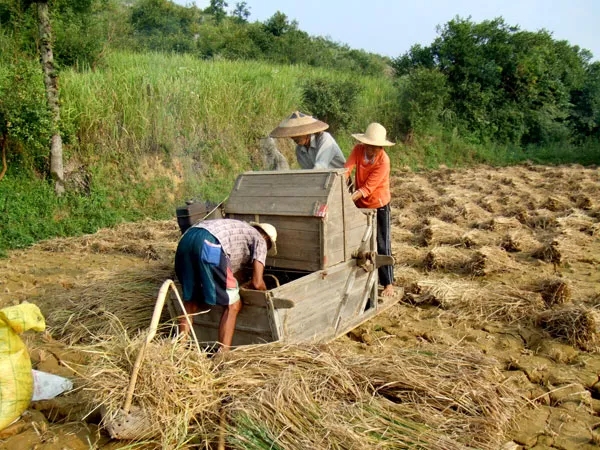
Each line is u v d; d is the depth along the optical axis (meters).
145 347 3.31
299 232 4.77
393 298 5.98
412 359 3.99
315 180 4.81
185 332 3.88
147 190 11.66
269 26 27.86
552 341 5.00
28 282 6.98
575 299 6.07
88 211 10.55
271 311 4.08
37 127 9.51
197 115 13.48
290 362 3.73
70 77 11.88
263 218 4.96
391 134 20.30
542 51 24.73
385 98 21.00
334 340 4.93
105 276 6.29
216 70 15.02
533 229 9.97
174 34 28.45
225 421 3.29
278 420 3.16
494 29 24.23
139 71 13.12
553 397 4.02
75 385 4.09
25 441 3.42
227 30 29.91
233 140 13.98
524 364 4.54
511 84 24.67
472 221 10.26
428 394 3.57
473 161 21.80
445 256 7.54
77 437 3.46
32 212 9.91
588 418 3.74
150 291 5.53
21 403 3.56
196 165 12.91
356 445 2.95
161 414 3.24
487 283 6.77
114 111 12.12
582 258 7.89
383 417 3.28
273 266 4.96
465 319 5.61
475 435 3.26
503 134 23.83
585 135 28.17
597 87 27.69
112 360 3.50
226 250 4.11
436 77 20.98
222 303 4.08
